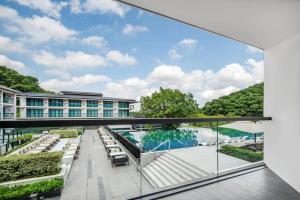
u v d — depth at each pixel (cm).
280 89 296
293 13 215
